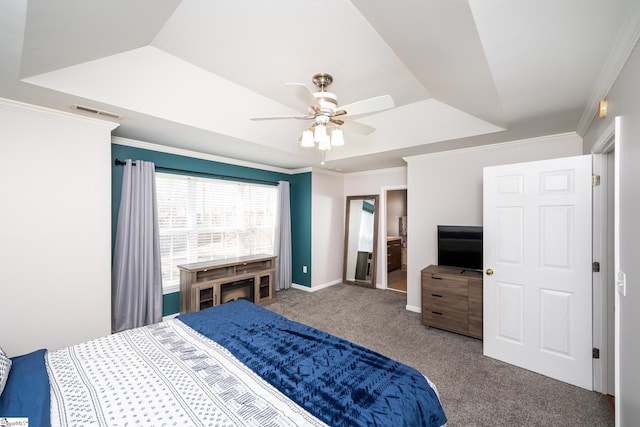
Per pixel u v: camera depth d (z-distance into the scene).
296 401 1.18
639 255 1.25
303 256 5.14
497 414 1.87
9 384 1.23
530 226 2.45
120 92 2.17
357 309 4.01
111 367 1.43
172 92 2.39
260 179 4.75
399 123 3.29
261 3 1.60
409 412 1.15
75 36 1.55
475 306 2.98
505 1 1.09
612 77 1.60
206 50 2.08
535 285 2.41
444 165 3.70
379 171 5.20
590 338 2.16
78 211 2.42
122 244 3.07
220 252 4.18
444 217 3.70
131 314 3.12
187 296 3.48
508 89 1.86
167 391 1.24
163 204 3.57
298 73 2.39
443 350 2.78
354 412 1.11
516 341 2.51
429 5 1.26
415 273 3.94
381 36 1.88
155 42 1.98
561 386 2.20
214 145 3.47
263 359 1.52
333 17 1.71
